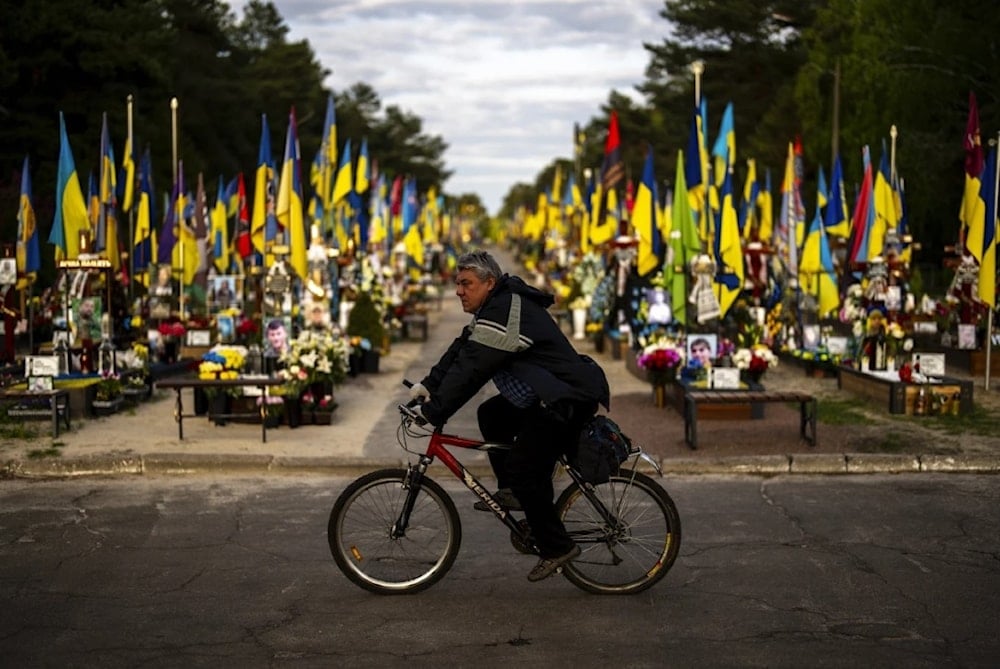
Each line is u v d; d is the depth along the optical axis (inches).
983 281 551.5
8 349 557.6
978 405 501.4
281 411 451.2
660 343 523.2
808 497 324.8
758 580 242.4
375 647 201.0
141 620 215.8
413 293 1225.4
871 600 227.9
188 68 2018.9
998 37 1218.0
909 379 481.4
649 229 677.3
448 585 239.3
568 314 1131.3
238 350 453.7
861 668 190.9
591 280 972.6
